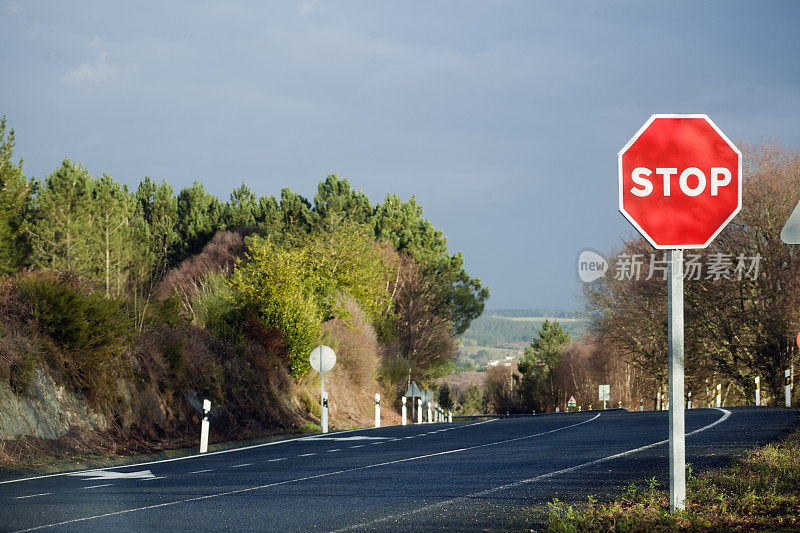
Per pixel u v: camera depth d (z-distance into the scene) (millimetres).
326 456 14609
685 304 40562
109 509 8047
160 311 22312
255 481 10523
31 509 8102
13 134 30734
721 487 8156
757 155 37531
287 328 29109
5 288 16406
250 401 23766
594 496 8219
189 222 64750
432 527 6797
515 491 8812
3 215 31203
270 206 67125
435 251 65000
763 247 36781
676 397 6688
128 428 17469
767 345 38969
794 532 6117
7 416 14031
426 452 14633
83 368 16562
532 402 106375
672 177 6480
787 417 18828
